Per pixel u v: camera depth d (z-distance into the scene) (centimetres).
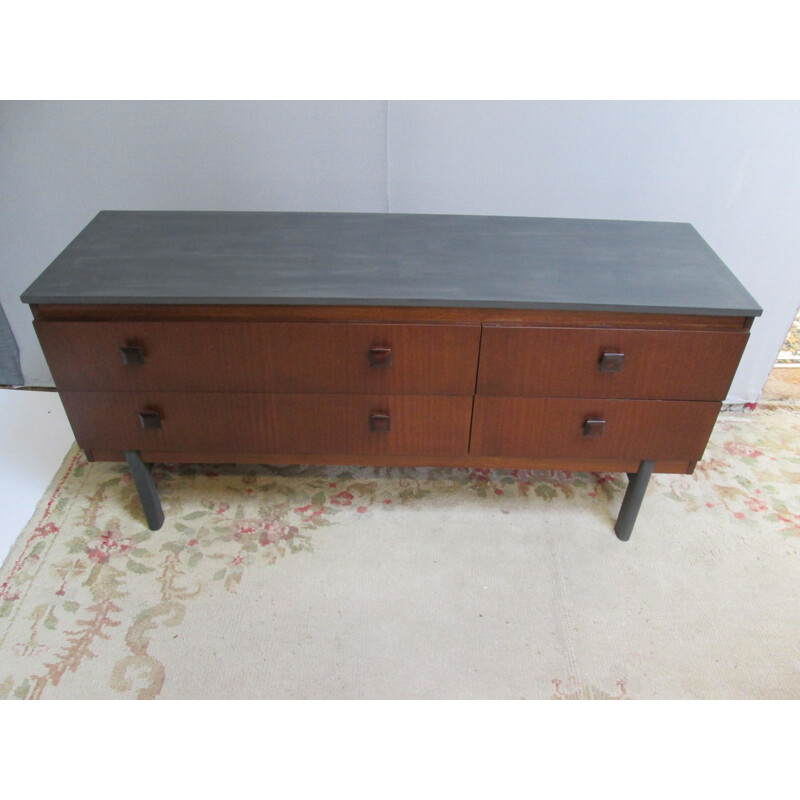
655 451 123
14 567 131
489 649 119
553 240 125
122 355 111
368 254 118
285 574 132
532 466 129
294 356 111
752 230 150
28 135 140
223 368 113
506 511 147
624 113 135
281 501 149
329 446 125
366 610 125
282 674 115
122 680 113
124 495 149
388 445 125
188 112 137
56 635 119
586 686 113
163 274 111
